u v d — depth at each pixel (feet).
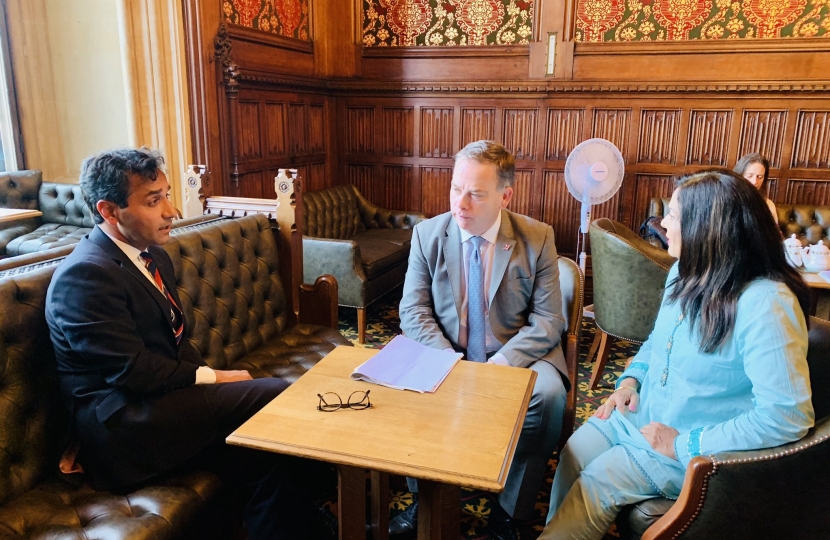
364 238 16.62
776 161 15.87
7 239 14.37
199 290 7.76
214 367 7.90
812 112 15.33
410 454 4.41
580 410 10.51
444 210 18.67
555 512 5.82
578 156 14.06
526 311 7.70
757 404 4.72
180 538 5.30
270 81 15.57
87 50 14.47
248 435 4.66
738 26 15.58
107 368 5.39
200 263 7.86
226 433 6.11
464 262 7.50
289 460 6.17
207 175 9.82
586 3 16.42
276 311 9.43
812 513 4.46
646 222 15.67
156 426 5.59
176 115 13.19
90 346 5.32
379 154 18.95
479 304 7.48
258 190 15.76
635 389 6.49
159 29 12.69
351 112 18.95
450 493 5.35
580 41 16.65
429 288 7.79
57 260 6.64
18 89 14.75
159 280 6.37
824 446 4.26
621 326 10.74
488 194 6.82
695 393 5.38
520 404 5.22
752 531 4.61
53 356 5.81
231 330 8.29
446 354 6.21
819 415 5.49
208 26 13.43
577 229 17.69
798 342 4.71
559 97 16.97
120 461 5.51
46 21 14.49
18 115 15.01
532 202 17.93
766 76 15.48
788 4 15.14
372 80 18.47
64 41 14.56
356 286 13.32
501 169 6.86
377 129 18.80
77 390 5.52
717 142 16.17
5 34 14.37
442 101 17.95
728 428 4.83
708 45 15.70
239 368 8.11
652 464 5.35
